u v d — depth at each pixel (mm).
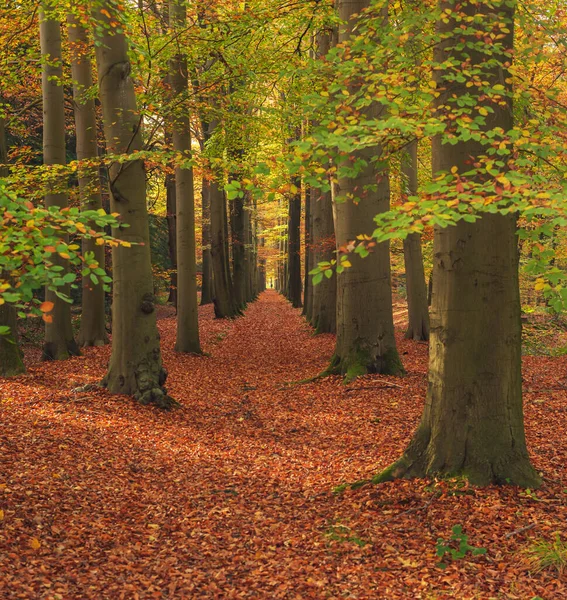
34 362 14336
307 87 10984
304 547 5191
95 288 16562
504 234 5773
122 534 5430
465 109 4949
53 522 5438
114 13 9016
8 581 4273
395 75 5266
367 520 5555
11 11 11188
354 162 5367
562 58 5953
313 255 24859
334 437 8688
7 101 16219
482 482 5797
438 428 6102
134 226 10094
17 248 3734
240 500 6430
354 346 12164
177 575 4742
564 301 4164
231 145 15148
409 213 4148
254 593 4457
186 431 9133
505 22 5555
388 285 12195
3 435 7516
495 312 5852
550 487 5863
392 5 6879
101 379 10781
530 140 4820
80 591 4367
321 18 12383
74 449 7457
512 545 4844
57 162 13617
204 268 36094
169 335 20938
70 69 15789
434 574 4551
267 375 14359
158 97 10766
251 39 12141
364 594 4340
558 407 9555
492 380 5898
